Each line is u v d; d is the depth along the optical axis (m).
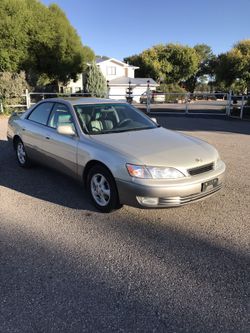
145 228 4.08
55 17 27.62
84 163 4.62
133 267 3.26
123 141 4.54
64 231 4.00
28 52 25.83
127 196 4.07
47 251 3.55
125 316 2.61
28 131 6.07
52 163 5.50
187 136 5.16
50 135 5.39
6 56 23.66
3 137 10.58
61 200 4.98
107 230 4.02
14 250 3.57
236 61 39.50
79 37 31.58
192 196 4.09
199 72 69.81
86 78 27.86
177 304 2.74
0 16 23.27
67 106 5.36
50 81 32.41
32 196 5.16
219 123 15.29
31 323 2.54
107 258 3.42
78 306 2.72
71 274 3.15
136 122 5.45
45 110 5.90
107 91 28.30
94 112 5.29
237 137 11.02
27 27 24.78
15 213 4.53
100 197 4.54
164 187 3.90
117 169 4.09
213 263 3.32
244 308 2.69
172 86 52.03
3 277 3.10
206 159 4.29
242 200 4.98
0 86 18.55
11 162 7.25
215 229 4.05
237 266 3.27
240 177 6.16
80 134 4.85
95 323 2.54
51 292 2.89
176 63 61.75
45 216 4.43
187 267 3.26
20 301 2.78
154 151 4.23
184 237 3.85
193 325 2.52
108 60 51.22
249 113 18.20
